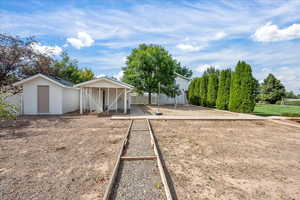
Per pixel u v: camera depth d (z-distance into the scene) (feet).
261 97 122.01
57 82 39.19
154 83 69.46
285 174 10.97
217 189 8.99
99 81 41.55
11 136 20.01
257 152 15.26
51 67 58.34
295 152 15.39
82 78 97.35
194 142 18.31
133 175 10.34
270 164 12.55
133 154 14.06
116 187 8.98
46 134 21.12
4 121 29.86
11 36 41.14
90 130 23.58
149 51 72.59
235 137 20.83
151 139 18.25
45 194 8.29
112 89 54.54
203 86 74.08
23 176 10.14
